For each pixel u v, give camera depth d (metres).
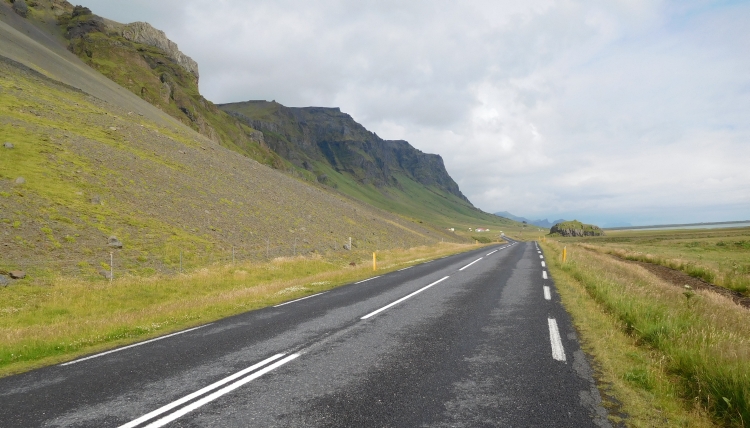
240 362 5.92
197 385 4.98
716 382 4.33
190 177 37.44
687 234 102.56
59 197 22.16
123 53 115.94
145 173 32.34
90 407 4.37
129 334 8.51
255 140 167.75
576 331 7.20
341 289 14.23
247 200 38.72
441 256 32.62
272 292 14.23
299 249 30.02
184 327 9.00
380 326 8.07
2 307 12.25
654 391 4.45
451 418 3.87
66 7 153.50
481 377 5.00
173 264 19.92
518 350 6.11
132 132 43.62
